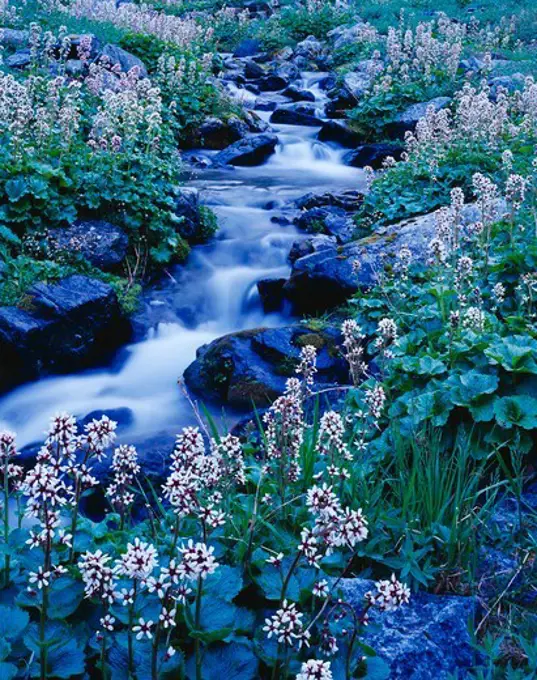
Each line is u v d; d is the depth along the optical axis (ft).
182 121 55.16
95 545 9.99
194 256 33.91
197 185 44.75
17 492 10.46
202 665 8.52
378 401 13.23
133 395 24.94
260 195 42.39
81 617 9.12
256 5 107.24
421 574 10.77
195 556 7.50
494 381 14.40
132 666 8.29
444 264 22.70
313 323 24.71
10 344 24.21
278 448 11.71
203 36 89.86
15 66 50.01
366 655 9.16
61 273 27.30
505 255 22.22
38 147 32.89
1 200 29.37
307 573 10.04
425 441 13.62
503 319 20.21
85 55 49.75
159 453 19.52
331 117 64.54
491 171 34.68
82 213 31.81
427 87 60.44
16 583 9.45
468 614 10.54
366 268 26.25
